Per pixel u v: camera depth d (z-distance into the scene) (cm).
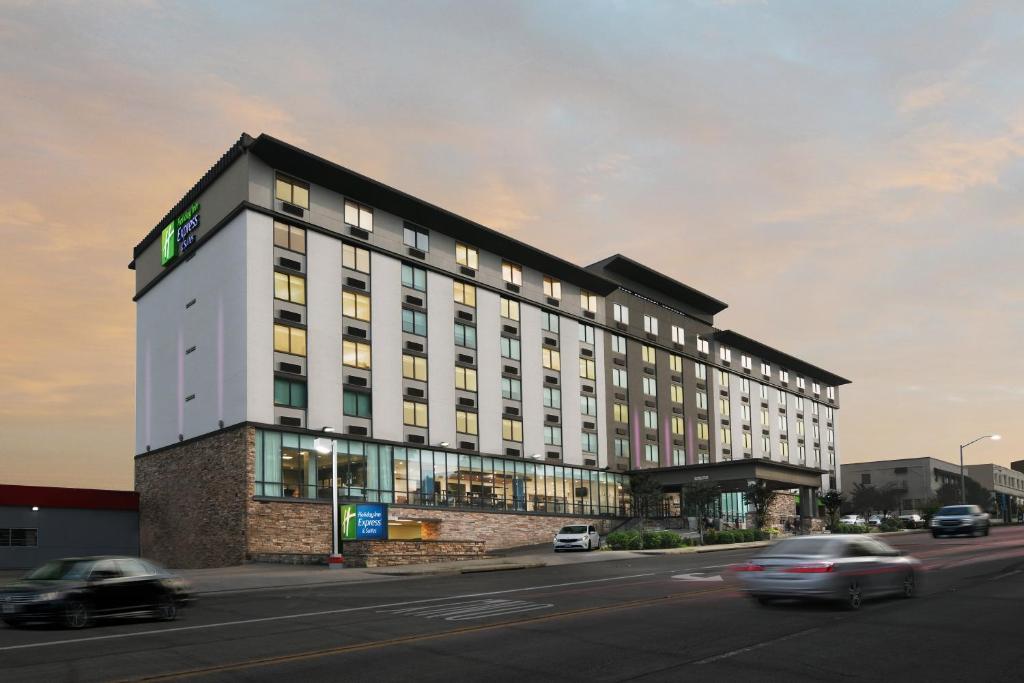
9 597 1733
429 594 2356
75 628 1725
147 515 5456
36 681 1155
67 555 5116
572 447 6769
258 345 4700
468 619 1772
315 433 4900
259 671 1221
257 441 4606
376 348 5341
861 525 6806
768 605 1894
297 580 2977
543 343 6675
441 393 5725
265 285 4791
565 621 1712
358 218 5369
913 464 13262
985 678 1120
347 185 5253
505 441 6162
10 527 4912
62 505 5144
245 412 4597
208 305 5059
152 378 5666
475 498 5841
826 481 11094
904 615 1695
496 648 1397
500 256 6406
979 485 14050
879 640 1414
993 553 3403
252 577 3108
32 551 4969
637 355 7738
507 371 6288
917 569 2022
